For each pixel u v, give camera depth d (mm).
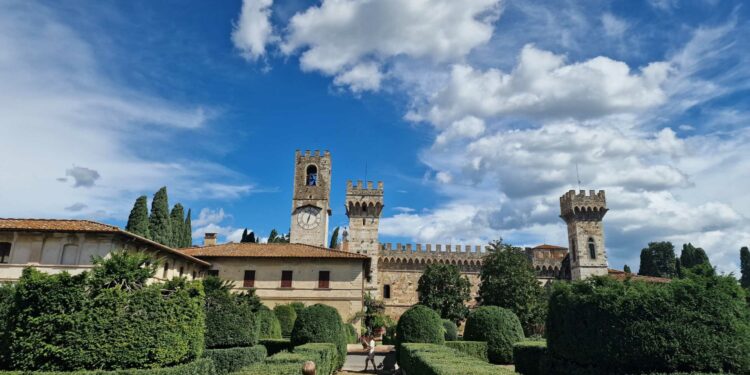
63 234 31578
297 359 14773
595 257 86625
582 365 15258
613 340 13867
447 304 67562
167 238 61688
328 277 46875
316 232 75562
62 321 14125
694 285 13297
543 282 89312
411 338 26188
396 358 27391
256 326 24562
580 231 88375
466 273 87500
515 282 59375
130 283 15703
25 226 31766
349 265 47250
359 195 86062
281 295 46188
